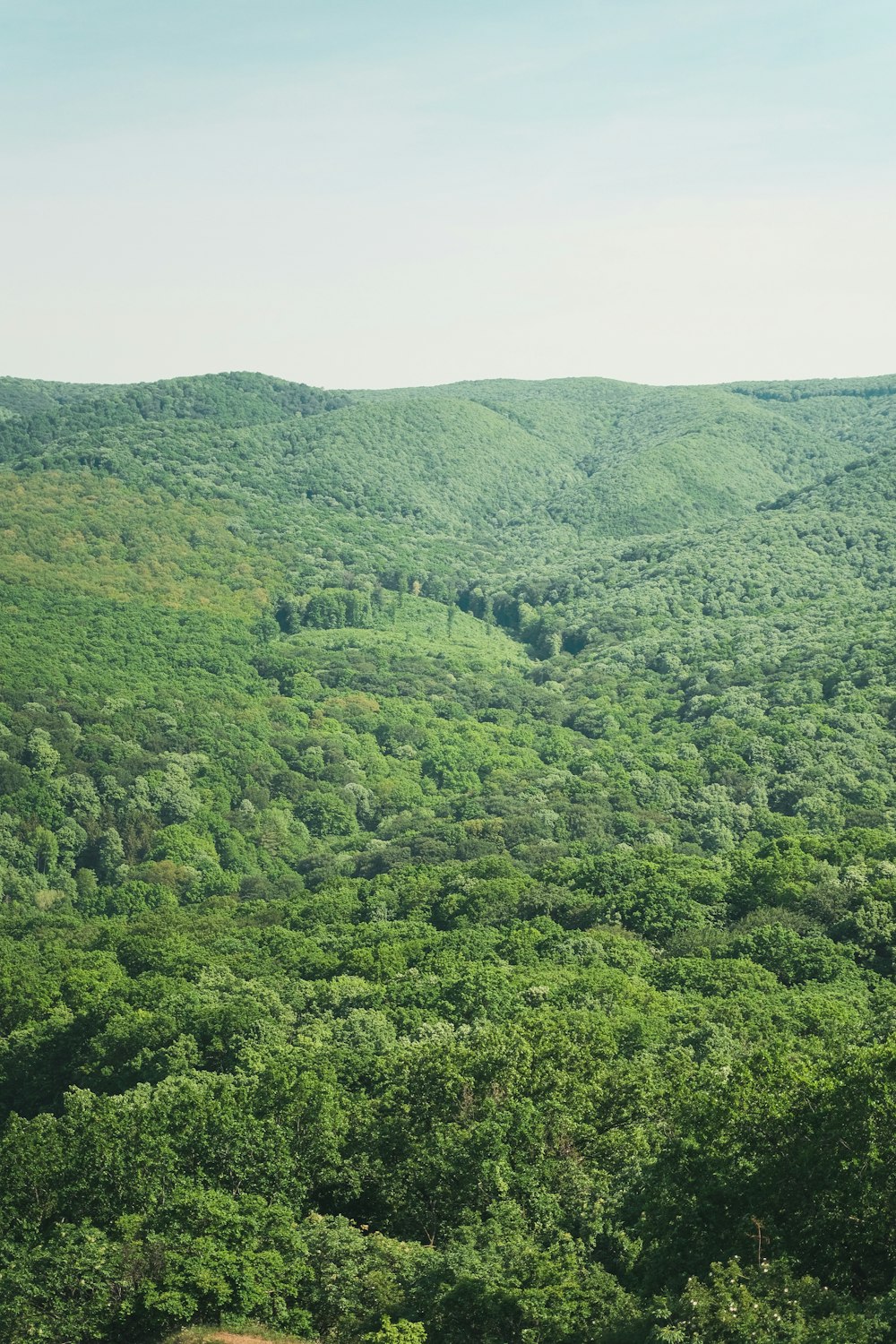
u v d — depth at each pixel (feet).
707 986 339.16
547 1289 170.19
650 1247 179.22
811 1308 148.77
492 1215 196.75
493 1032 250.57
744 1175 171.94
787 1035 277.64
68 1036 351.87
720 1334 146.30
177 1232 189.06
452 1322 173.88
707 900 423.23
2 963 427.33
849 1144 167.43
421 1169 211.20
